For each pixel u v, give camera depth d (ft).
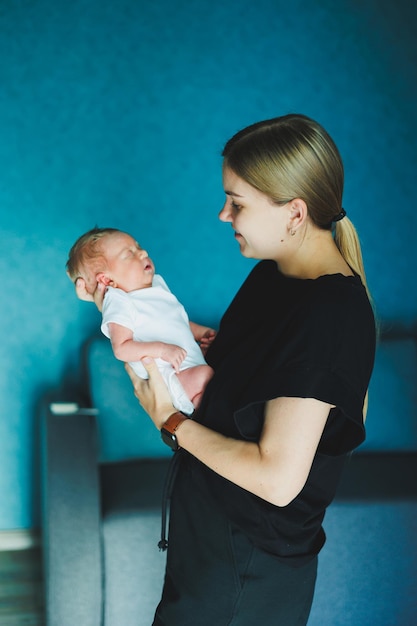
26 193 10.34
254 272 6.03
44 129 10.25
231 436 5.29
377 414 10.47
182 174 10.66
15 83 10.08
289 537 5.33
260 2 10.47
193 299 10.96
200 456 5.23
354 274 5.24
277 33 10.57
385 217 11.22
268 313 5.42
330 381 4.76
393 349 10.75
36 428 10.83
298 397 4.73
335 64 10.75
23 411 10.80
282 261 5.35
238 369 5.29
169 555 5.87
